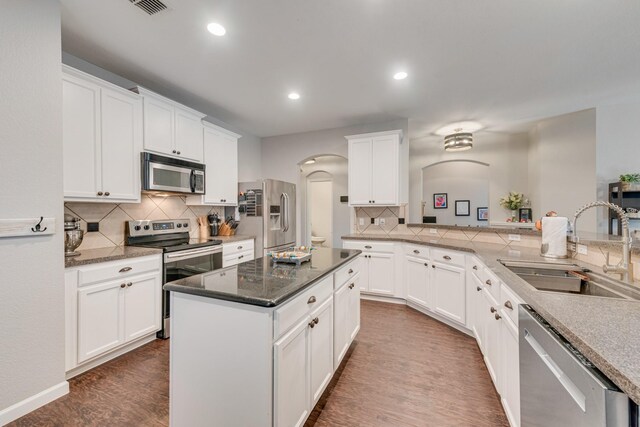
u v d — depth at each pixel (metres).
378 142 3.80
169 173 2.82
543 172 4.11
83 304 1.93
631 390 0.60
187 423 1.35
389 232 4.05
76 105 2.09
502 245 2.71
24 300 1.60
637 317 0.96
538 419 1.03
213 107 3.48
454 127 4.37
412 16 1.85
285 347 1.24
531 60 2.41
